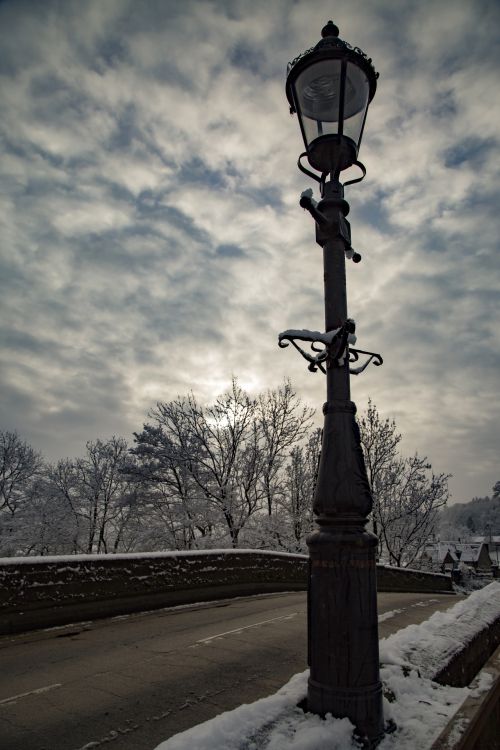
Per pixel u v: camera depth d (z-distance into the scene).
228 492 25.98
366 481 3.29
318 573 3.18
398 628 8.42
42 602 8.47
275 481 28.55
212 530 26.64
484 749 3.36
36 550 31.44
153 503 26.89
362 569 3.11
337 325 3.63
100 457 34.69
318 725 2.87
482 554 75.81
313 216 3.70
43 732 3.90
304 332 3.58
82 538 32.38
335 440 3.37
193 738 2.71
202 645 7.00
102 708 4.42
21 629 8.01
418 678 3.92
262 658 6.23
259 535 26.22
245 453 27.58
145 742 3.72
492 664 4.99
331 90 3.79
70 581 9.05
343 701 2.94
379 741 2.92
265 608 11.05
